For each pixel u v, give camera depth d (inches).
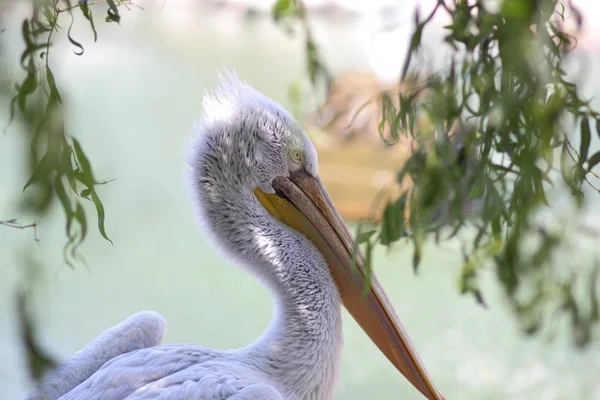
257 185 231.6
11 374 331.9
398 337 229.3
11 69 131.0
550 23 150.6
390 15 180.9
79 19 443.2
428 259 541.3
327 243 231.1
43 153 128.6
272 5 167.3
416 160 150.5
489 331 468.1
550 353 437.1
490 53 149.6
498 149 152.9
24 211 129.5
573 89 150.9
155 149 679.1
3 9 130.2
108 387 198.2
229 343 457.4
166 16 842.8
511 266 157.8
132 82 777.6
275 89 611.5
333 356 218.7
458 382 413.4
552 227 158.2
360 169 488.1
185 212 625.6
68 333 435.5
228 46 801.6
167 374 201.5
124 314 470.6
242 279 554.9
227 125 229.3
